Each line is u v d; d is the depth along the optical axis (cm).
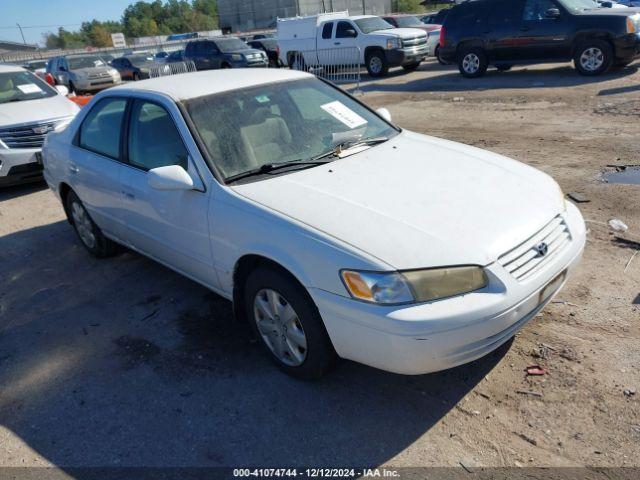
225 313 408
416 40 1716
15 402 333
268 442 283
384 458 267
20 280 507
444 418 287
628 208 510
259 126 375
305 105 411
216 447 283
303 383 323
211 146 352
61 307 446
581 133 788
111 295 457
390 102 1243
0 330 421
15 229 649
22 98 874
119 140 430
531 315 290
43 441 299
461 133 873
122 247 544
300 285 294
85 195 486
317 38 1848
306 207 302
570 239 315
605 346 325
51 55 5366
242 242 315
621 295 374
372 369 331
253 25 6944
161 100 384
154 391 329
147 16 12262
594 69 1223
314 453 274
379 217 288
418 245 268
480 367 321
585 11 1250
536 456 259
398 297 256
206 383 332
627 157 656
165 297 443
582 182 589
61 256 552
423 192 316
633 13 1177
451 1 3094
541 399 292
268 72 440
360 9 6619
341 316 272
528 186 336
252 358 351
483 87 1284
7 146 764
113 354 371
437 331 252
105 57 3250
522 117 934
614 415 276
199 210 344
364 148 385
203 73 446
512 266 274
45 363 370
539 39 1287
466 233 279
